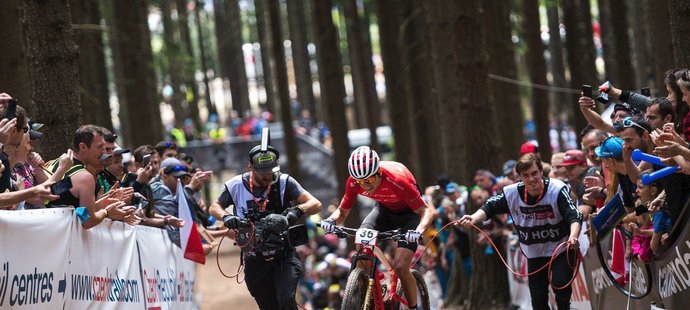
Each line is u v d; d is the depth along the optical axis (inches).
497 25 1190.3
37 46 613.6
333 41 1478.8
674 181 442.3
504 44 1200.2
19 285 399.5
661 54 859.4
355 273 513.0
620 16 1186.6
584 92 565.6
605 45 1492.4
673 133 422.6
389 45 1514.5
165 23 1991.9
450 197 833.5
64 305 446.0
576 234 544.4
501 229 794.2
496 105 1195.3
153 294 603.8
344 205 550.0
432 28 1048.2
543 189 564.1
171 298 658.8
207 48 3412.9
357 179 513.3
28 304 407.5
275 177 539.5
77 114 623.8
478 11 885.8
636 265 526.0
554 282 569.6
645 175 437.4
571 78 1230.9
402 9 1488.7
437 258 921.5
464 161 890.7
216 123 2822.3
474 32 883.4
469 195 849.5
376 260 531.5
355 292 503.8
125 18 1311.5
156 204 641.6
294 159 1625.2
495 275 837.8
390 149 2346.2
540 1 1310.3
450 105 1048.8
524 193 569.3
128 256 550.3
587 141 616.4
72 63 623.5
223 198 547.8
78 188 469.1
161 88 2501.2
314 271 1199.6
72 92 621.3
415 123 1520.7
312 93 2817.4
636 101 556.1
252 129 2640.3
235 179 545.6
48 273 427.5
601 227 495.5
